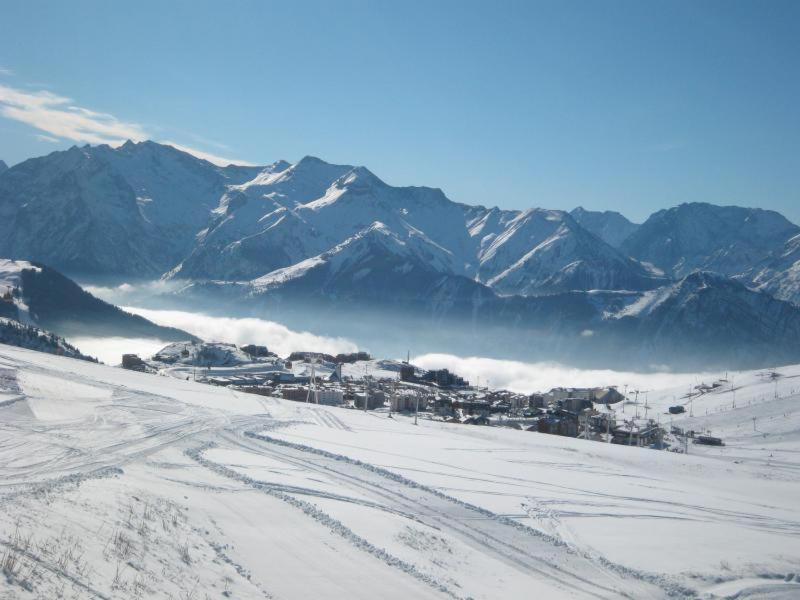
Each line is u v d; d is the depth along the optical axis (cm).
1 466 3900
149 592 2253
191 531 3077
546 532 4469
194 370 19175
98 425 5862
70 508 2877
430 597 2988
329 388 16650
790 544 4928
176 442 5488
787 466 11581
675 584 3816
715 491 7312
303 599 2641
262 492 4172
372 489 4872
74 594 2031
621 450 9525
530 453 8119
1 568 2016
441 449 7400
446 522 4350
